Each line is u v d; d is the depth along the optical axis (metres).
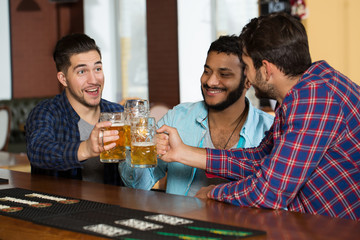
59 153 2.22
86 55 2.48
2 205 1.80
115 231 1.44
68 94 2.61
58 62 2.53
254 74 1.80
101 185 2.19
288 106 1.67
